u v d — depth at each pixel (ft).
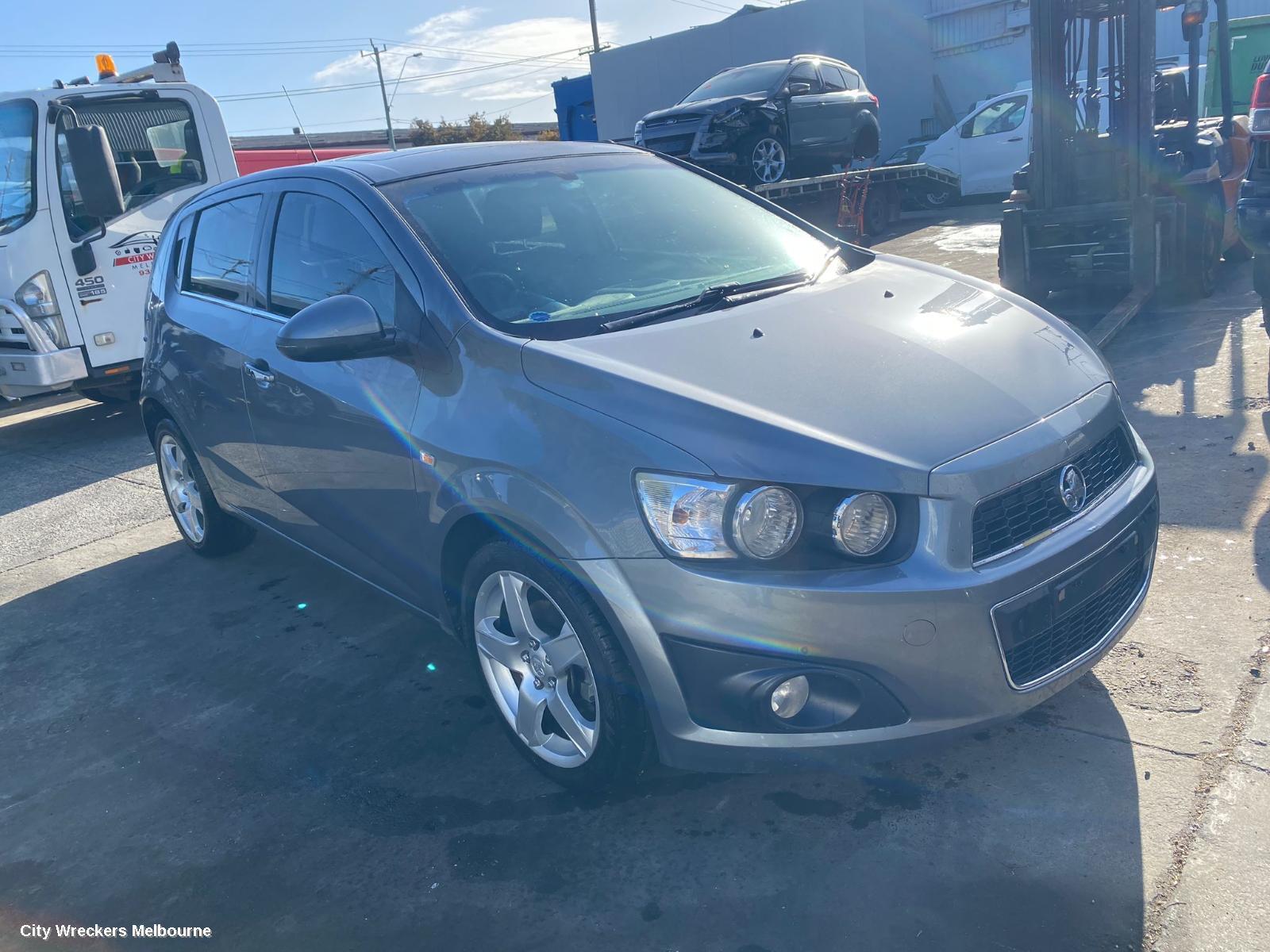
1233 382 18.24
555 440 8.43
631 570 7.90
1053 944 7.14
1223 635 10.59
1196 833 7.98
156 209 25.02
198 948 8.11
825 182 40.11
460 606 10.21
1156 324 23.47
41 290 23.13
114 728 11.66
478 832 9.11
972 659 7.71
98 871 9.18
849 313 9.89
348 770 10.29
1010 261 25.14
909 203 58.03
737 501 7.55
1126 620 9.10
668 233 11.69
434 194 11.01
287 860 9.02
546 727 9.71
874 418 8.02
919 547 7.61
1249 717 9.25
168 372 14.58
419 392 9.80
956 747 9.48
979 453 7.83
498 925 7.98
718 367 8.62
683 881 8.21
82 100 23.58
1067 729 9.50
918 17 73.20
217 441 13.83
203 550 16.22
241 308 13.01
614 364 8.57
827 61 42.86
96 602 15.29
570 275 10.46
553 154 12.64
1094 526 8.35
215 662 12.98
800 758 7.88
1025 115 52.85
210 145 26.18
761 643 7.63
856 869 8.11
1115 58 24.29
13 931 8.51
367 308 9.67
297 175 12.25
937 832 8.41
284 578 15.47
